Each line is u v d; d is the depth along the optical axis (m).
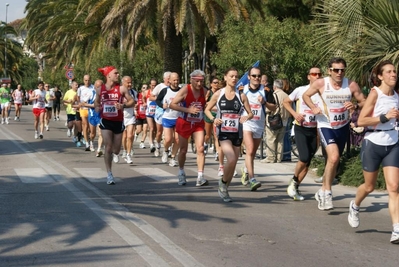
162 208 10.55
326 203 10.38
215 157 18.45
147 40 37.38
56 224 9.10
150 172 15.38
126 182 13.61
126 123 17.34
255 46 22.19
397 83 8.65
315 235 8.71
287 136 17.89
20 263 7.06
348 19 14.49
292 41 21.83
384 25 14.03
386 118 8.05
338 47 14.67
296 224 9.42
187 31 26.94
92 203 10.84
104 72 13.28
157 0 26.98
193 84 12.69
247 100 11.42
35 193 11.89
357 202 8.89
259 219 9.76
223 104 11.09
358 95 10.10
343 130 10.21
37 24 59.69
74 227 8.92
